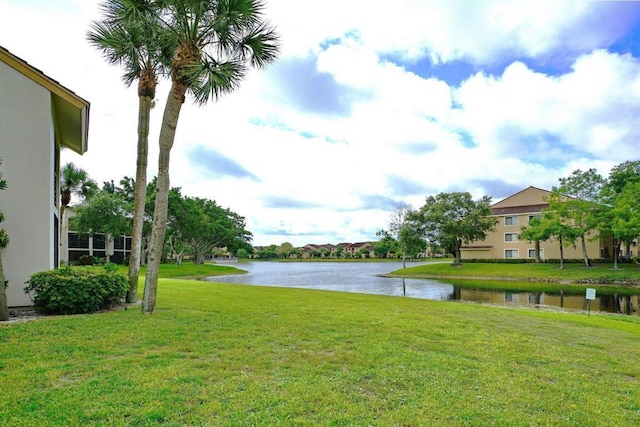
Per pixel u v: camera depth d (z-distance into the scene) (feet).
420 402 12.14
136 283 33.17
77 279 26.63
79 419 10.19
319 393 12.56
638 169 120.16
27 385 12.49
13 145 29.01
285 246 394.52
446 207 141.08
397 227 165.58
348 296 43.80
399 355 17.40
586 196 114.52
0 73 28.84
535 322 29.40
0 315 23.30
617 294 74.79
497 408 11.92
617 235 102.06
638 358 19.17
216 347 17.88
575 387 14.17
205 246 172.35
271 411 11.10
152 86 33.81
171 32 28.04
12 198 28.78
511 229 152.15
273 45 28.04
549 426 10.83
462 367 15.96
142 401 11.46
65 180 81.10
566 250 139.95
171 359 15.79
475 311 34.60
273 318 25.75
